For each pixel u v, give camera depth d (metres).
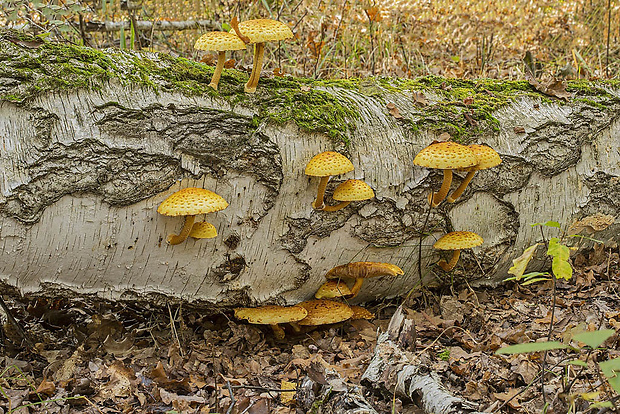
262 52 1.79
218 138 1.77
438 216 1.89
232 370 1.82
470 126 1.89
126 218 1.76
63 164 1.72
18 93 1.71
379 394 1.73
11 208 1.71
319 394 1.70
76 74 1.74
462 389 1.75
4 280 1.76
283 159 1.80
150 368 1.81
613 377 1.50
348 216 1.85
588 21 3.11
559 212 1.96
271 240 1.83
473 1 3.27
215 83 1.79
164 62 1.80
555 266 1.60
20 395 1.74
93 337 1.86
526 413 1.69
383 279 1.92
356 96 1.88
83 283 1.79
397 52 2.67
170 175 1.76
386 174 1.85
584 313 1.89
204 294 1.84
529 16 3.16
